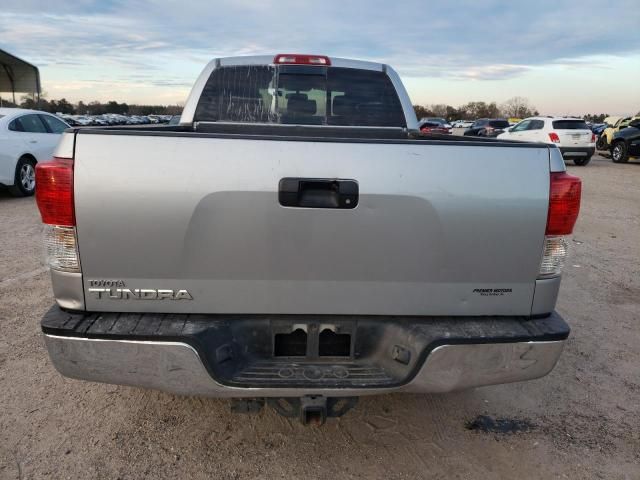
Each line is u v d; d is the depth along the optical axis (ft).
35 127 33.17
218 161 6.96
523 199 7.30
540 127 60.70
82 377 7.23
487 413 10.37
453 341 7.18
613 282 18.47
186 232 7.04
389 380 7.29
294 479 8.34
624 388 11.41
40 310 14.51
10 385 10.78
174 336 6.94
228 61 13.35
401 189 7.12
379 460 8.87
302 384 7.10
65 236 7.06
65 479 8.16
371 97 13.62
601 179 48.34
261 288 7.34
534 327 7.55
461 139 10.30
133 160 6.90
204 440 9.23
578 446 9.39
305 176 7.01
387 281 7.41
